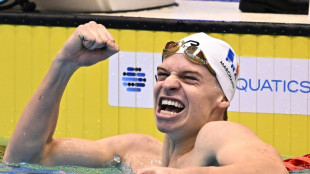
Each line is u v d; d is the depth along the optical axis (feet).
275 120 49.16
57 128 50.55
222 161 25.91
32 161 33.40
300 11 54.95
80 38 30.81
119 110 50.11
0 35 50.31
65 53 31.42
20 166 32.96
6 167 32.71
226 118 31.53
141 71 49.49
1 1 50.83
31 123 32.73
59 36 49.78
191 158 28.91
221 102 30.42
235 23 48.47
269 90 49.03
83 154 34.22
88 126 50.34
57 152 33.86
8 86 50.78
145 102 49.83
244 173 24.18
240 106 49.32
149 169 24.30
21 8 51.57
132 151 35.09
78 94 50.21
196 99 29.53
